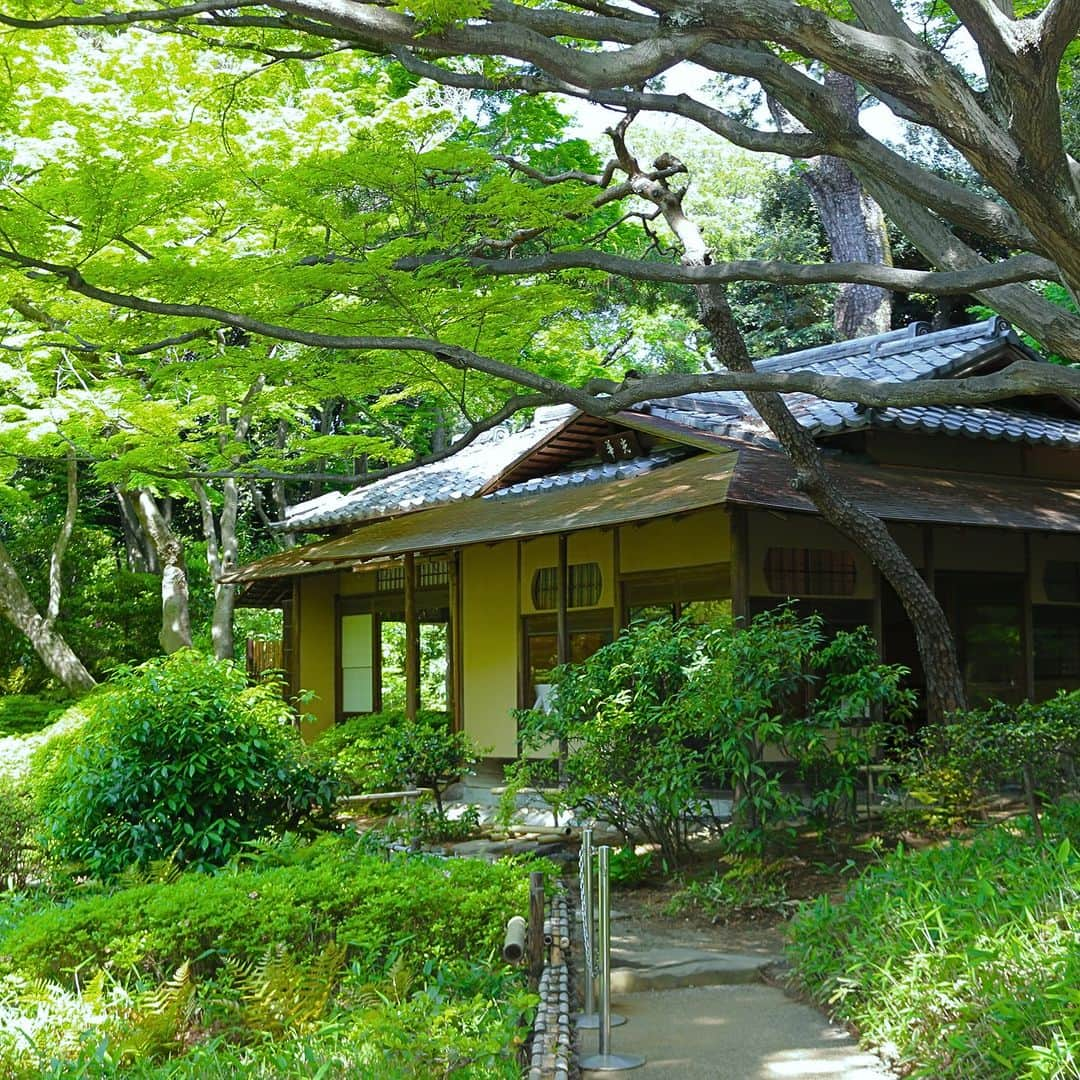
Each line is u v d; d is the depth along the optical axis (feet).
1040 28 17.30
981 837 25.13
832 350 52.80
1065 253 19.51
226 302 33.40
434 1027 15.67
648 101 23.66
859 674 30.01
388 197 33.78
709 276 25.54
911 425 41.47
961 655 45.06
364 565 55.47
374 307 33.53
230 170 34.09
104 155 33.45
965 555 45.55
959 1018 16.26
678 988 22.63
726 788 40.60
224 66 36.86
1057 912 17.76
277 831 30.91
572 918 26.22
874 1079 16.88
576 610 48.01
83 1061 15.58
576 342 59.93
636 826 34.42
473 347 37.14
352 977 19.21
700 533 42.55
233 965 19.71
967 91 18.72
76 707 46.52
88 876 28.68
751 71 20.68
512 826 39.52
